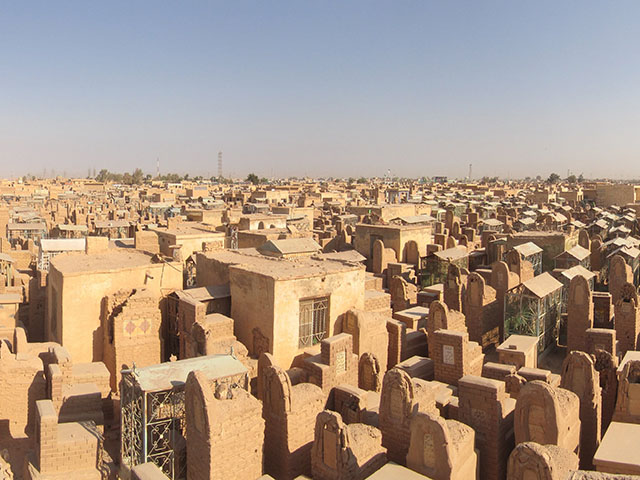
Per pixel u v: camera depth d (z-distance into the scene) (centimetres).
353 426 1416
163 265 2531
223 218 5759
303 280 2170
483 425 1470
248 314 2223
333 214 7475
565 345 2808
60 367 1873
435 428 1205
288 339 2152
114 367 2211
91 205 9450
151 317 2275
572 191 12244
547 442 1289
